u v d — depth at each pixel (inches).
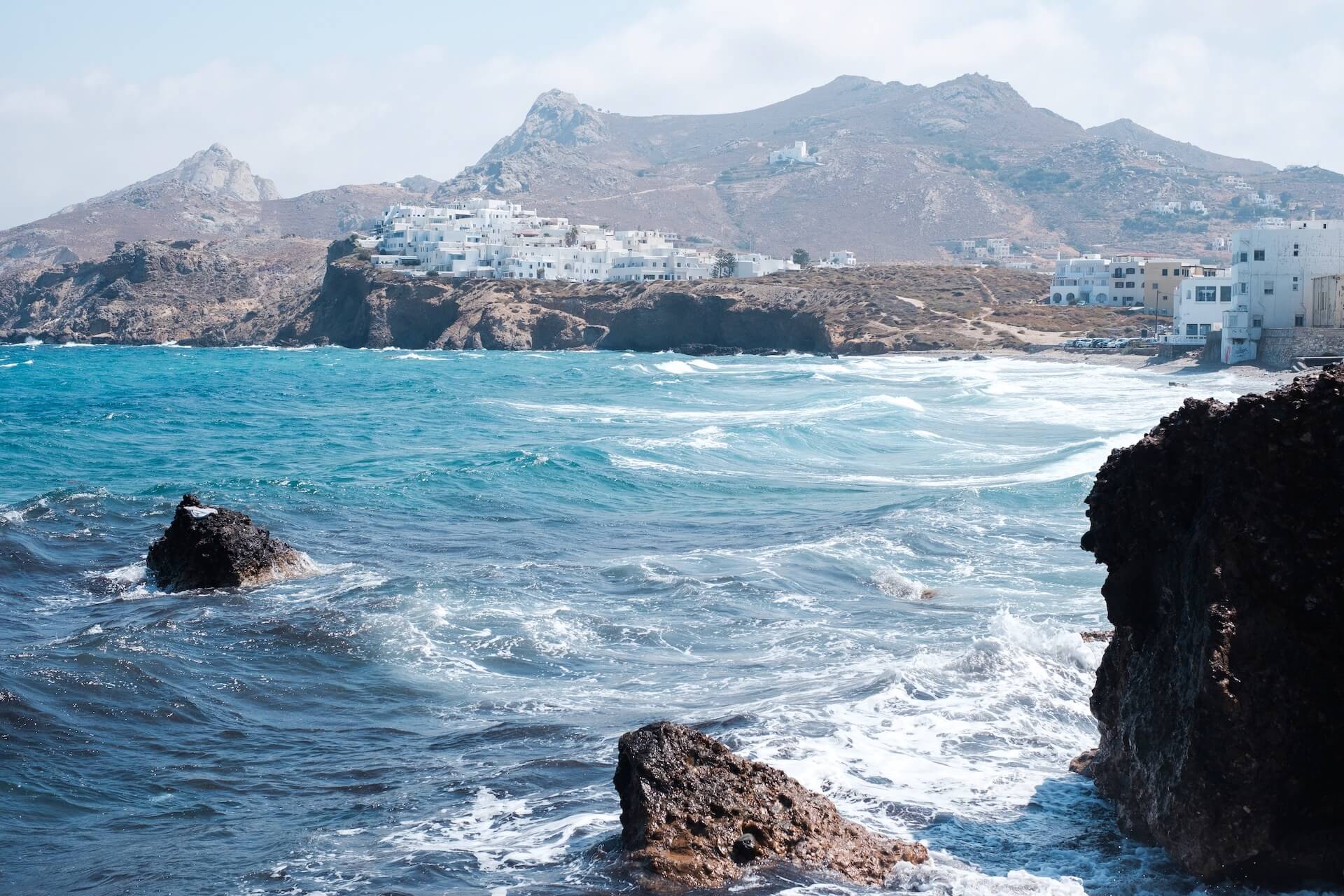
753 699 652.1
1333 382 415.5
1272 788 401.7
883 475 1626.5
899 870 427.2
